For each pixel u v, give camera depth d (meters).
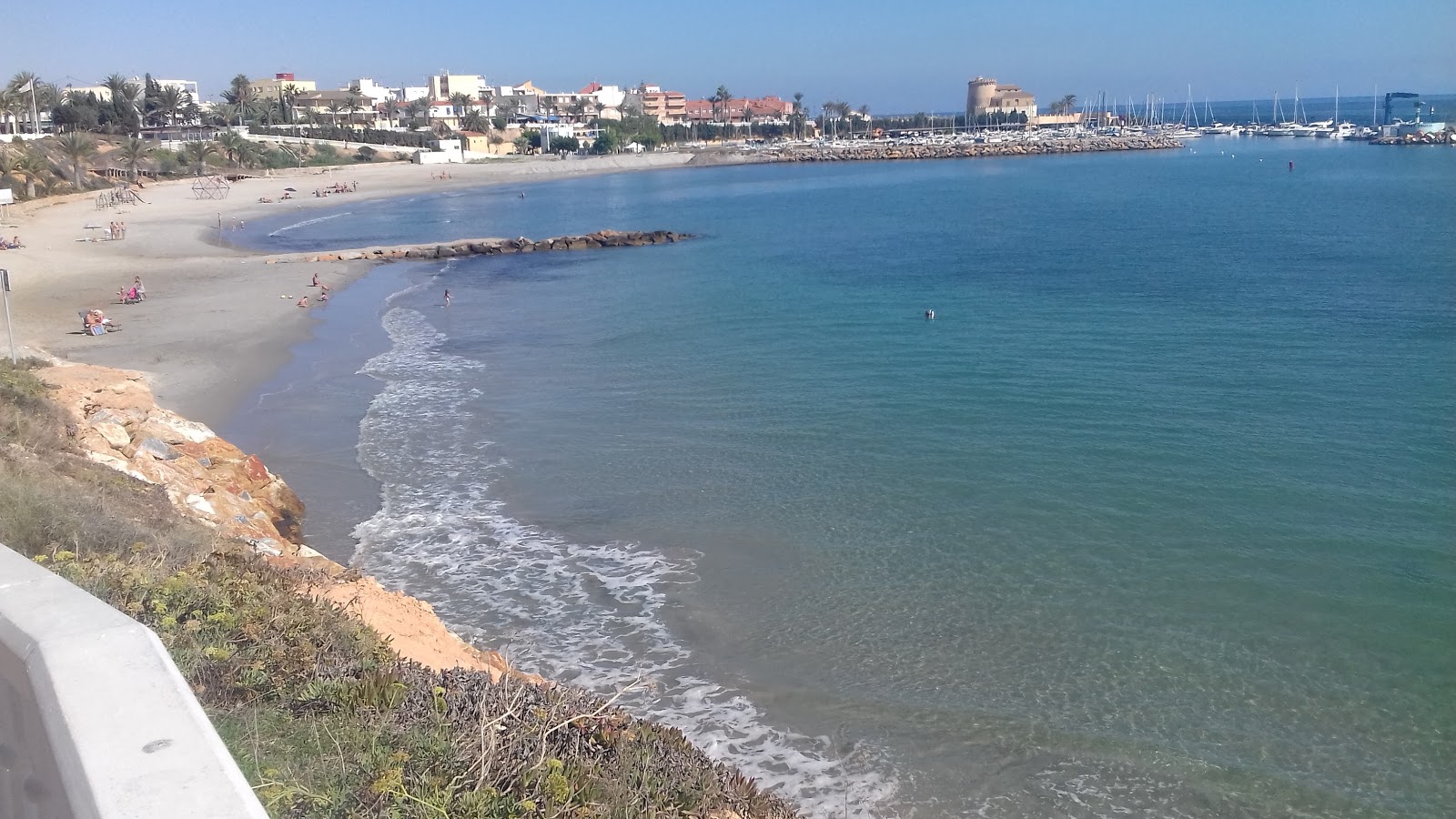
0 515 11.24
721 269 63.59
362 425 29.17
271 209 114.31
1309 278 51.56
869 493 22.86
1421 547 19.31
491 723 7.29
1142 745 13.60
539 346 40.22
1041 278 55.84
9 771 3.39
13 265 62.88
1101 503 21.92
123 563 9.45
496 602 17.95
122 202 111.81
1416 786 12.73
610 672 15.55
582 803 6.86
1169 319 42.22
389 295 55.34
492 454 26.20
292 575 11.80
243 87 184.88
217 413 30.84
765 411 29.66
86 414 21.78
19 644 3.26
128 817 2.44
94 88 189.12
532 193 141.12
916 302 48.84
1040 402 29.83
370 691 7.54
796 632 16.78
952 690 14.99
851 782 12.88
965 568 19.02
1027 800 12.57
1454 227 71.56
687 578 18.86
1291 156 186.88
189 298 52.56
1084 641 16.33
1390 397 29.25
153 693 3.01
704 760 9.27
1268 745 13.59
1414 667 15.31
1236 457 24.61
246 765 6.22
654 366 36.00
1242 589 17.94
